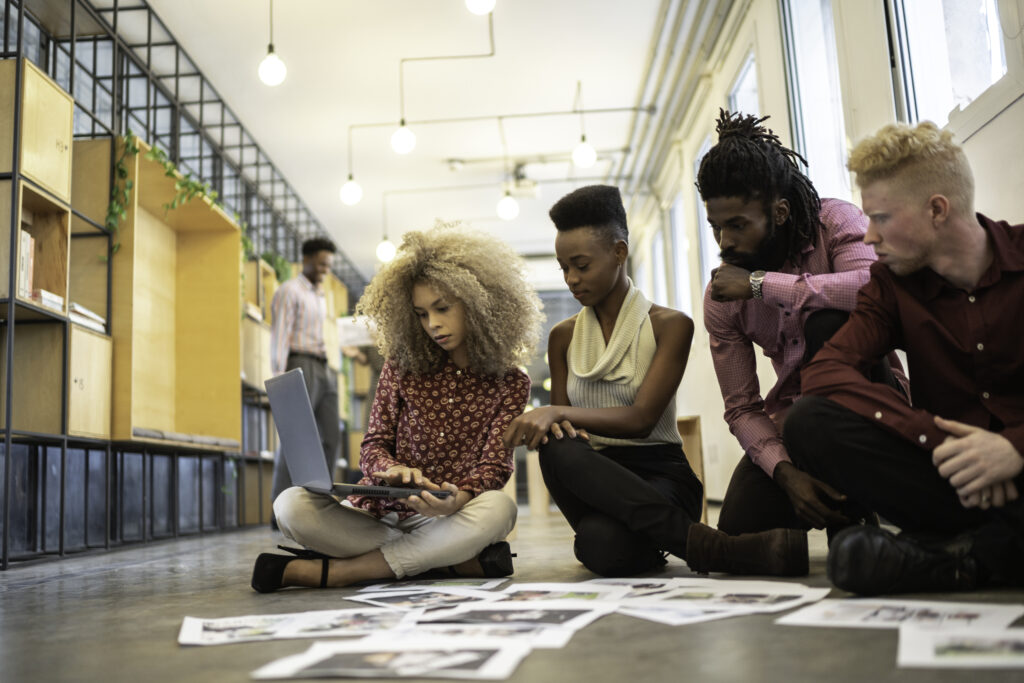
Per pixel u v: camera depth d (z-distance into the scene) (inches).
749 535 62.4
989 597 48.5
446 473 77.5
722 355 77.7
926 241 55.3
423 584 69.4
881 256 57.1
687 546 63.5
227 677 38.3
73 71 167.5
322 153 313.0
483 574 74.0
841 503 66.2
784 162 70.2
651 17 232.8
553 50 247.8
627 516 66.4
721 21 214.4
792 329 73.5
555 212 75.9
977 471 48.6
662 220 340.5
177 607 66.1
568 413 71.2
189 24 223.5
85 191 164.1
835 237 72.7
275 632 48.3
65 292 138.1
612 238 75.2
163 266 209.2
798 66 169.0
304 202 365.1
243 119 281.1
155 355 202.8
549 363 82.5
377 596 61.5
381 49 241.3
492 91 271.7
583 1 224.4
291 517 70.6
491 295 76.2
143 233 199.2
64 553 135.0
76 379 141.6
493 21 230.5
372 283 79.3
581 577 71.6
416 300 75.4
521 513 232.5
